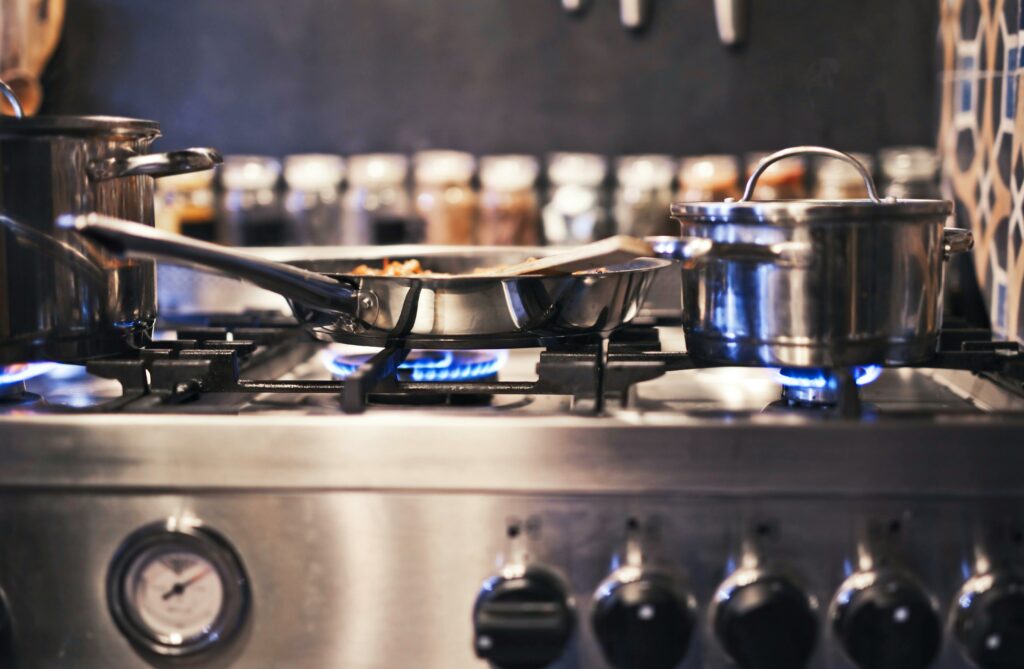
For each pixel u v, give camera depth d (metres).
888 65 1.71
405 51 1.82
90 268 0.82
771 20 1.74
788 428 0.70
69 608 0.75
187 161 0.78
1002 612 0.69
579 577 0.72
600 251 0.77
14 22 1.73
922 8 1.69
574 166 1.71
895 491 0.70
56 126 0.79
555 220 1.72
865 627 0.68
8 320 0.80
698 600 0.72
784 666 0.69
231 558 0.73
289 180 1.75
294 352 1.12
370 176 1.73
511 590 0.70
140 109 1.86
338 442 0.72
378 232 1.73
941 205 0.79
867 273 0.77
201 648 0.74
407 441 0.71
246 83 1.85
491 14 1.80
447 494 0.72
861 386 0.94
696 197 1.66
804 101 1.75
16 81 1.74
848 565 0.71
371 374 0.77
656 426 0.70
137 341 0.90
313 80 1.84
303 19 1.83
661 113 1.79
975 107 1.26
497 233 1.72
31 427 0.73
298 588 0.74
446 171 1.72
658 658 0.69
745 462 0.70
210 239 1.75
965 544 0.71
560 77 1.80
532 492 0.71
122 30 1.84
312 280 0.80
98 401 0.88
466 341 0.86
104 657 0.76
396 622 0.74
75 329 0.82
